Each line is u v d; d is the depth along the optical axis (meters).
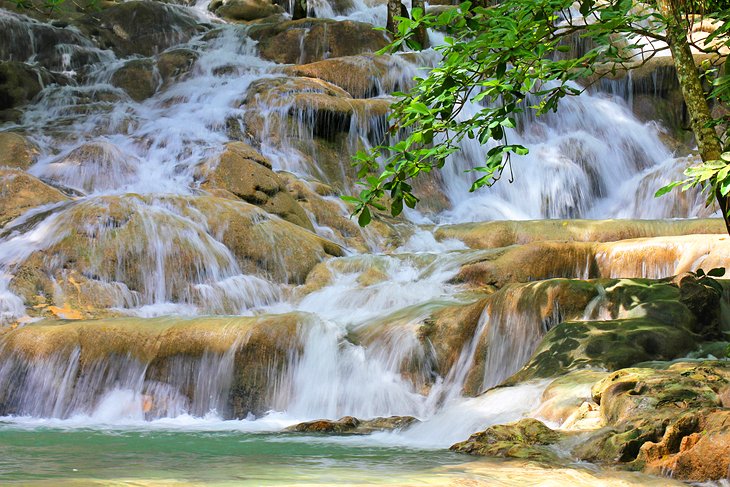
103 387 8.94
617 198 16.64
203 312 10.86
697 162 15.66
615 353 7.80
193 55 19.50
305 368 8.89
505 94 6.09
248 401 8.79
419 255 11.84
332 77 17.88
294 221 13.33
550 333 8.31
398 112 6.40
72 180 13.55
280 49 20.44
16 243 10.89
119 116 16.50
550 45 5.83
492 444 5.86
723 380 6.03
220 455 5.82
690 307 8.44
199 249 11.26
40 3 21.83
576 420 6.21
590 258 10.98
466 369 8.94
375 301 10.89
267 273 11.70
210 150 14.15
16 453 5.80
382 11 24.06
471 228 13.67
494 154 5.80
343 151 16.23
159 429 7.74
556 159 16.66
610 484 4.61
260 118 16.09
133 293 10.78
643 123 18.67
